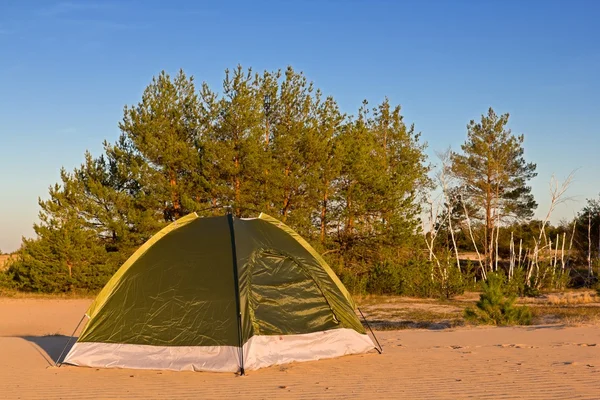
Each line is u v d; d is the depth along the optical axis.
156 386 7.97
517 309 17.31
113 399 7.26
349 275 31.78
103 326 9.67
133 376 8.68
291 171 32.16
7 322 21.36
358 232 34.34
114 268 31.38
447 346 11.84
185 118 32.62
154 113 31.83
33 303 27.58
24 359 10.63
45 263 30.86
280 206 32.06
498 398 6.89
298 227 31.88
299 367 9.20
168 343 9.28
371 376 8.42
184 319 9.39
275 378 8.37
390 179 34.81
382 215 34.47
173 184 31.39
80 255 30.80
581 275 40.22
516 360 9.59
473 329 15.53
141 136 31.45
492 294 17.28
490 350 10.95
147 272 9.94
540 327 15.16
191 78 32.78
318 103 33.50
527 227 46.47
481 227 43.69
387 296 30.70
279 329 9.51
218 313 9.30
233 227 10.17
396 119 43.47
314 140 31.50
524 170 43.22
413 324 18.97
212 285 9.55
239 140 30.77
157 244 10.27
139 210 31.61
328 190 33.31
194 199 31.33
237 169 30.39
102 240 33.09
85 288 31.38
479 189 42.72
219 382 8.17
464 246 50.94
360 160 33.31
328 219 34.22
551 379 7.89
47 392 7.70
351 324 10.45
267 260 10.10
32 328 19.81
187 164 31.17
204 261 9.83
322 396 7.20
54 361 10.29
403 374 8.53
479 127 43.16
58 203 32.25
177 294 9.61
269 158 30.67
